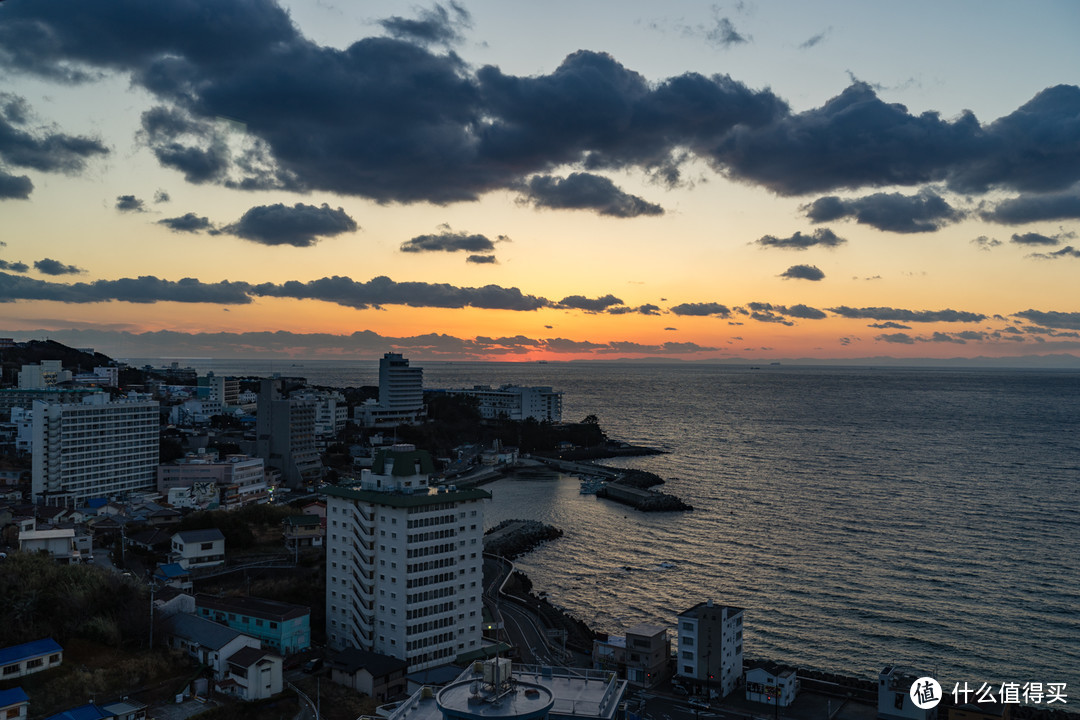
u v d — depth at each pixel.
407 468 147.75
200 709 111.69
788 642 164.00
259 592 160.38
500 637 157.88
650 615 181.00
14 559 141.62
